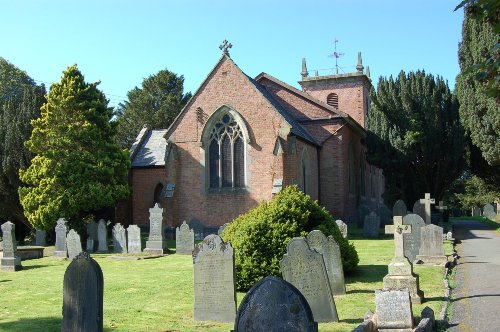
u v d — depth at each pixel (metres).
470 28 27.38
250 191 34.25
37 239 33.00
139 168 41.06
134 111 70.38
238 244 15.61
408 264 13.39
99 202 33.00
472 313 11.88
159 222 27.64
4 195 36.72
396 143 35.84
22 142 36.03
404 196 37.00
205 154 35.47
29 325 11.78
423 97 36.31
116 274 19.42
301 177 35.19
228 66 35.44
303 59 55.81
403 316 9.89
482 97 27.34
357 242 28.64
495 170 37.72
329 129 39.38
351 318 11.73
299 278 11.61
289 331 7.07
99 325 9.96
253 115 34.50
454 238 28.61
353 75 53.59
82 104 33.69
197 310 12.04
